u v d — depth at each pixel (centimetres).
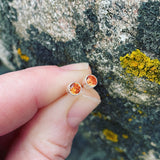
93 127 9
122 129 8
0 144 7
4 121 6
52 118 7
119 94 7
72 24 6
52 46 7
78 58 7
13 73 6
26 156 7
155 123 7
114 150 10
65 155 7
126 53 6
